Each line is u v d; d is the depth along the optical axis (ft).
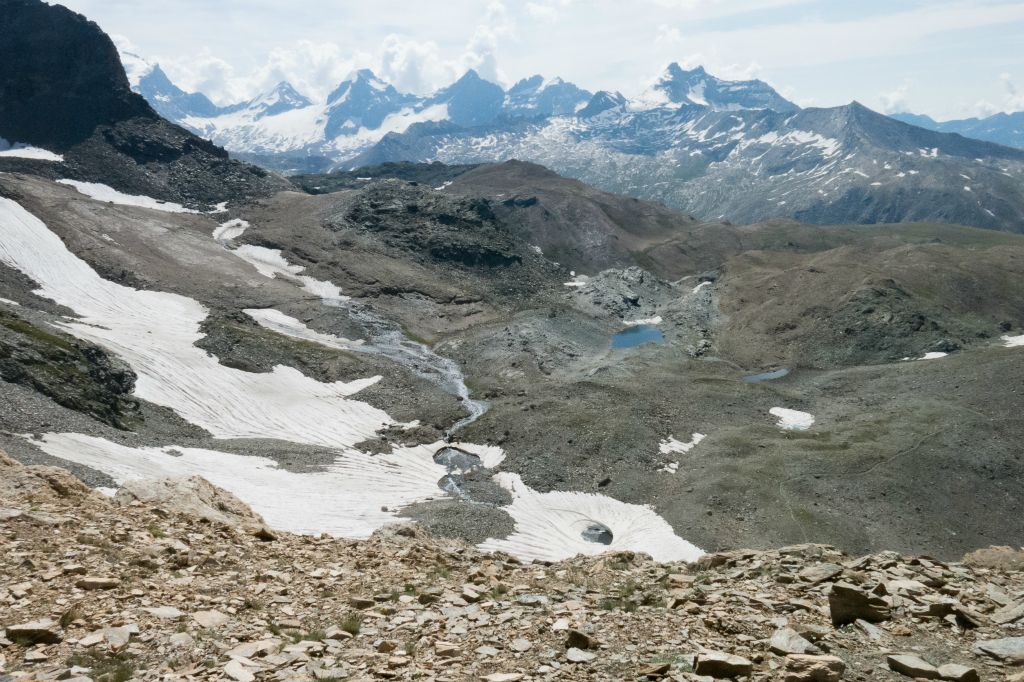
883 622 47.75
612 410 383.04
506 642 45.96
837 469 307.78
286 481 287.07
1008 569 67.67
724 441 347.97
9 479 85.56
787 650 42.01
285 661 42.06
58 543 63.31
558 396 417.69
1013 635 45.32
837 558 71.46
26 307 422.41
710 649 43.09
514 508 295.69
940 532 268.41
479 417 399.65
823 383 460.55
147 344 412.57
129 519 76.02
